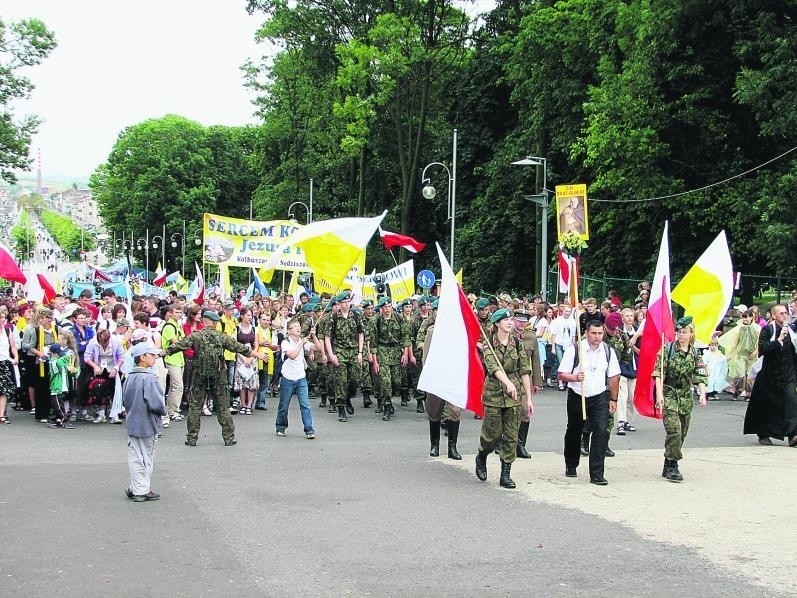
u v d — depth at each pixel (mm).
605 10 32562
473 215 44594
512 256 43031
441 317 10586
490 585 6273
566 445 10500
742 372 20266
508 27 42688
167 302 20234
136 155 90875
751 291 27422
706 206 29219
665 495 9477
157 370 15188
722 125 29188
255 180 92062
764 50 26500
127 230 95750
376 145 46062
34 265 20672
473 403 10320
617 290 31797
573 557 7016
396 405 18859
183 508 8625
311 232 18188
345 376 16109
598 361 10227
